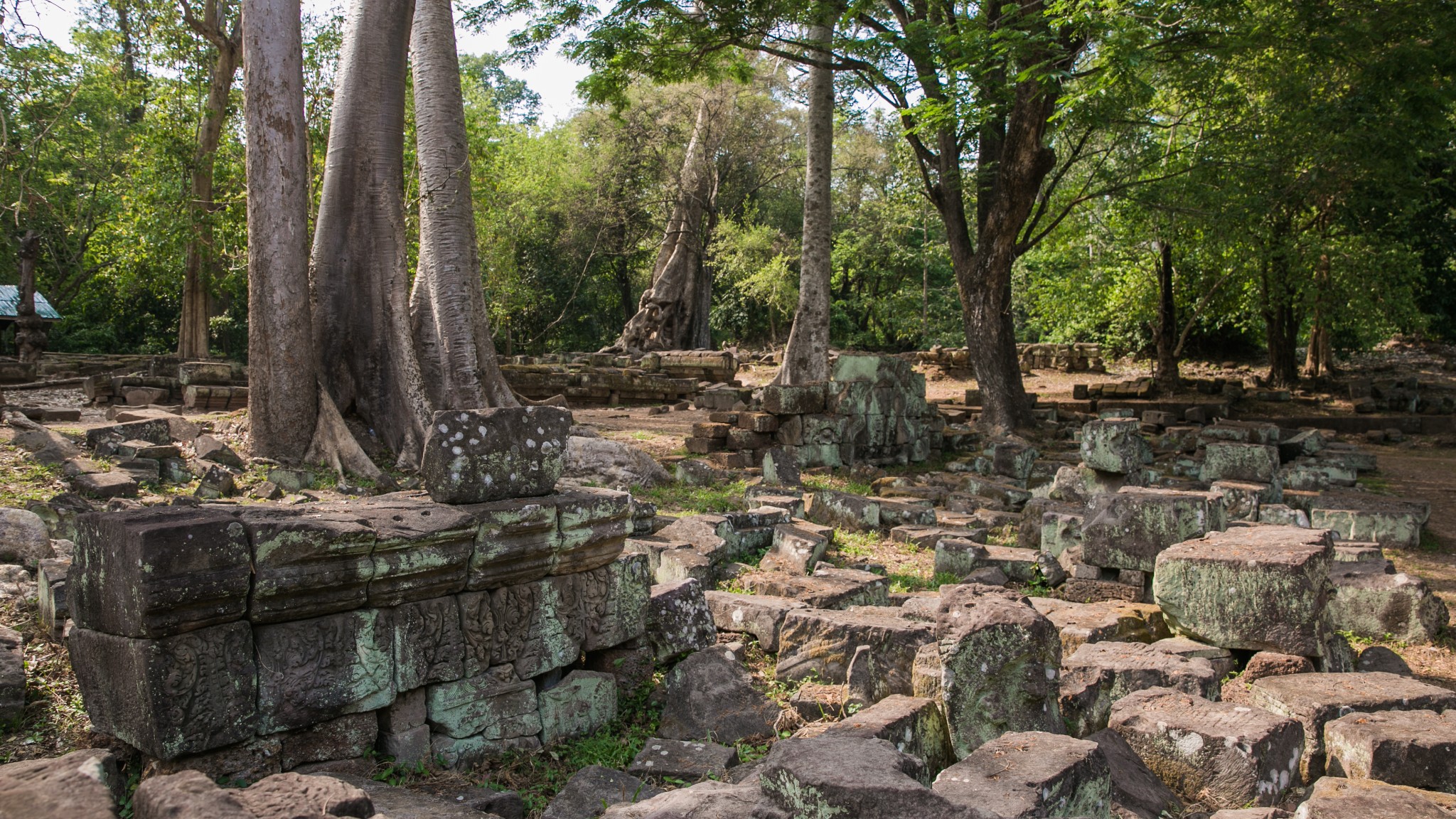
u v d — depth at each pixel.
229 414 12.90
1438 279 30.77
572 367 26.12
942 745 4.69
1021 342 43.25
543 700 5.25
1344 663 6.15
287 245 10.77
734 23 17.22
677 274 39.19
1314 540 6.39
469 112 30.62
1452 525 11.80
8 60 14.78
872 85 19.05
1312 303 23.84
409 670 4.64
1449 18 15.02
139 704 3.85
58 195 29.17
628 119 39.34
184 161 21.12
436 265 12.43
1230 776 4.42
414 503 5.03
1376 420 21.81
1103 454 10.96
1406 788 3.84
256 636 4.17
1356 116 17.91
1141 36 13.53
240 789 3.22
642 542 8.31
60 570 5.41
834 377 16.06
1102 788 3.86
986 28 15.29
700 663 5.63
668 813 3.45
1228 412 22.86
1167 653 5.80
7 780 2.92
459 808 3.89
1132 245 25.70
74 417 12.63
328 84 20.11
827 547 9.55
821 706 5.46
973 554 8.89
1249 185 19.09
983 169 19.28
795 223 45.88
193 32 21.19
